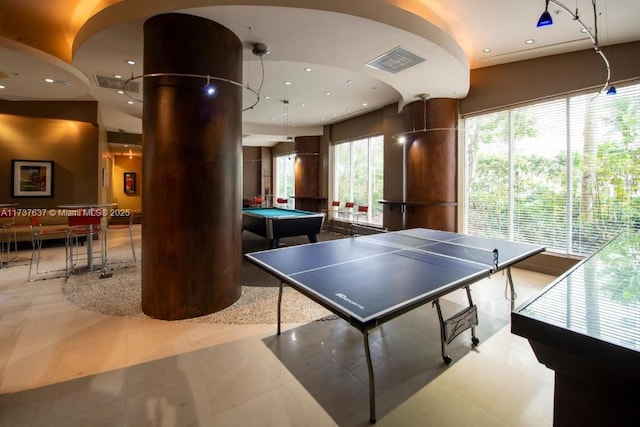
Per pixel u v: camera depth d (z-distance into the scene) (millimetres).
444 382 2090
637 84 3775
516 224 4992
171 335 2715
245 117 8602
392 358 2381
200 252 3076
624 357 757
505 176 5109
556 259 4500
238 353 2438
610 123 3996
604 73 4000
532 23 3713
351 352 2463
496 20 3711
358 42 3500
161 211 2988
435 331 2822
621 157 3918
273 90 6188
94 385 2031
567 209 4422
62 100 6797
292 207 12906
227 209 3283
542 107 4648
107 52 3748
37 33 4512
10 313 3146
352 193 8906
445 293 1931
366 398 1933
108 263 5156
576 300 1090
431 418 1763
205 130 3053
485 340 2646
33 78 4973
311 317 3090
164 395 1943
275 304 3404
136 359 2342
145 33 3064
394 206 7113
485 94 5242
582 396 900
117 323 2939
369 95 6512
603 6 3180
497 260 2473
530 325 935
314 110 7805
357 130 8469
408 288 1932
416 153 5727
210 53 3045
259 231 6496
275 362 2318
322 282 2051
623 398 819
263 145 13742
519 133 4922
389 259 2668
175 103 2941
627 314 969
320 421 1743
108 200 10383
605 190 4066
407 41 3467
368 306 1658
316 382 2088
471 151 5582
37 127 6684
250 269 4855
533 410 1823
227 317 3078
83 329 2818
